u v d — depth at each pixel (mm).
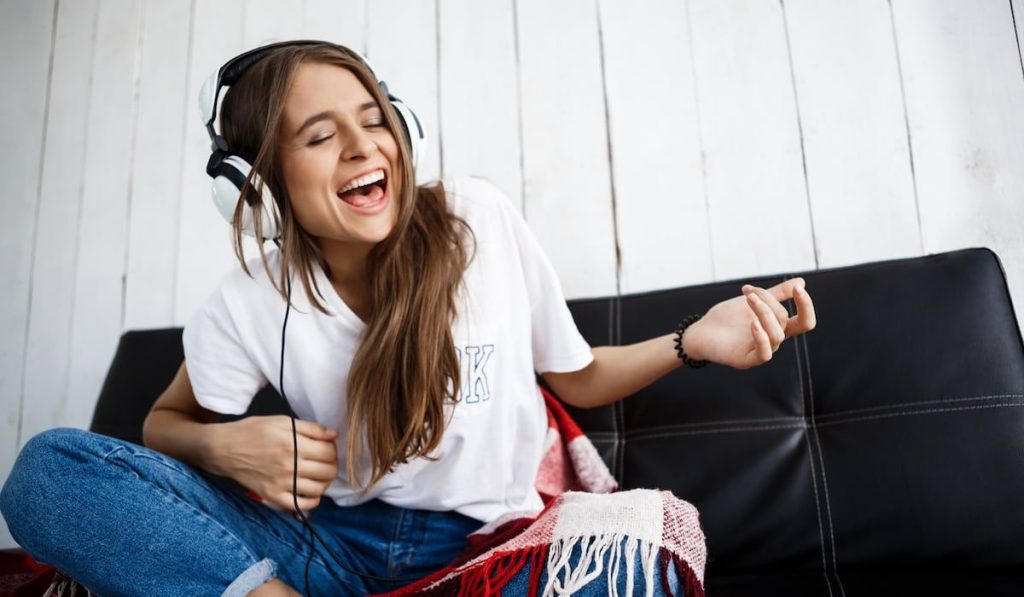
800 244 1578
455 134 1803
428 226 1058
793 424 1226
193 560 837
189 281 1908
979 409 1106
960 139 1521
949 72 1545
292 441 957
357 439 1021
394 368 1000
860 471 1144
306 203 966
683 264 1635
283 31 1946
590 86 1742
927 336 1172
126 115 2018
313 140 944
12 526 849
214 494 938
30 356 1962
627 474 1279
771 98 1634
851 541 1120
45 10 2123
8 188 2047
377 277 1021
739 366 943
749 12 1673
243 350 1082
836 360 1219
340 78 965
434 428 983
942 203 1514
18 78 2100
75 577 852
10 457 1923
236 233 942
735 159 1637
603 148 1714
